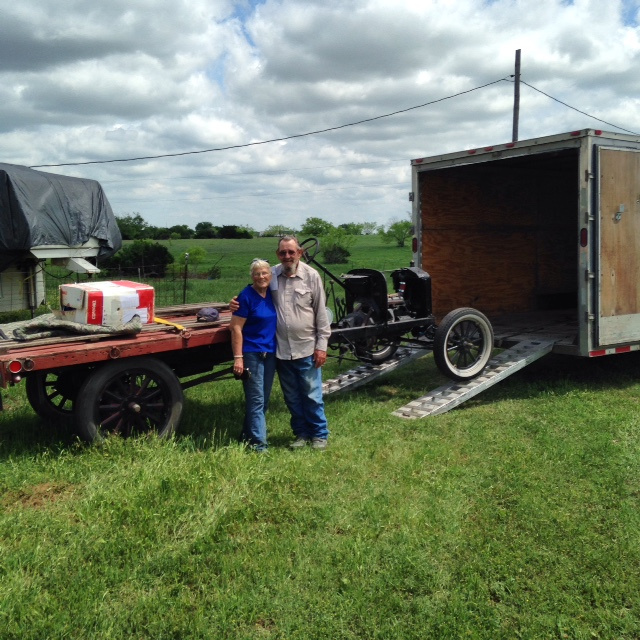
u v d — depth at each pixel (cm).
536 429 548
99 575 315
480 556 338
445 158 788
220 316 624
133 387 495
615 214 678
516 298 1010
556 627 284
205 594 303
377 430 556
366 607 296
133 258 3064
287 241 494
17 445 502
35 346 457
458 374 658
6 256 1212
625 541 350
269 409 625
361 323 643
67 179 1302
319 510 383
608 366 820
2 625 273
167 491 385
